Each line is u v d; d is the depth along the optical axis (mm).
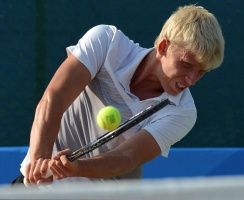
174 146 15039
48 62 15211
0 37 15211
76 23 15273
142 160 6625
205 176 10227
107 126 6090
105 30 6902
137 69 6938
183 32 6445
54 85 6547
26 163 7004
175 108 6863
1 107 15164
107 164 6246
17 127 15188
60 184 6820
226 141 15055
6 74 15195
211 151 10242
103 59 6773
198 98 15141
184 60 6484
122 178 7016
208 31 6445
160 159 10125
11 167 10000
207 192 2779
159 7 15250
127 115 6832
